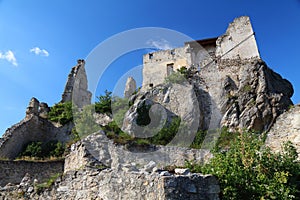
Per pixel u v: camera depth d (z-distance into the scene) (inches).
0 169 413.1
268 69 857.5
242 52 1011.3
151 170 200.4
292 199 183.0
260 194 171.5
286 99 746.8
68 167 320.2
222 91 785.6
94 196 202.2
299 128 254.2
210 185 168.9
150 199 168.7
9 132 614.2
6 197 237.3
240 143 215.6
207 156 338.3
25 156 584.7
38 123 701.3
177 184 160.6
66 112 740.0
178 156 370.9
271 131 273.3
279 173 183.6
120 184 191.8
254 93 758.5
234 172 180.5
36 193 228.8
